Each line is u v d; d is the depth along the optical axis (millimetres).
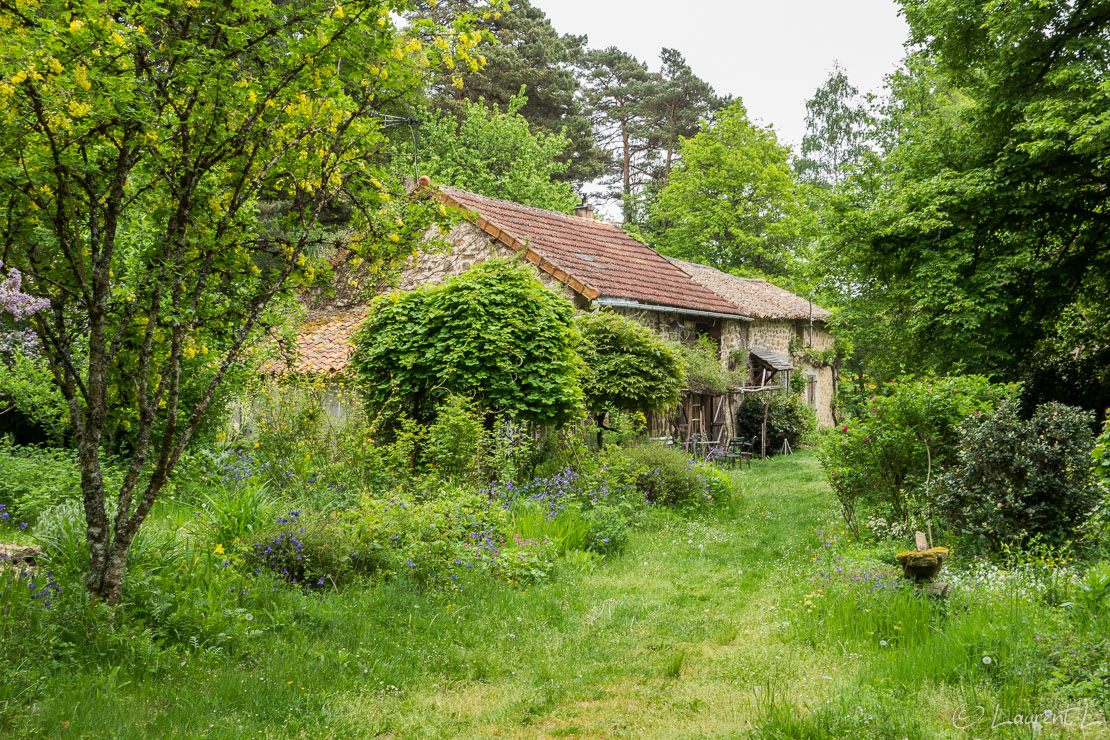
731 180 40375
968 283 14164
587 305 16594
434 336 12281
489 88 34844
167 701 4586
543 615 7055
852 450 9617
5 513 7773
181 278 5555
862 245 15766
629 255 21234
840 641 6035
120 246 7551
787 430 24172
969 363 14273
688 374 18656
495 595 7359
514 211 19703
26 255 5551
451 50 6074
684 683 5430
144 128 5020
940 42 15977
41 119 4781
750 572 8773
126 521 5418
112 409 6066
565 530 9594
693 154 40781
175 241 5578
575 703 5109
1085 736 4008
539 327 12297
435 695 5191
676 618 7078
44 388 9766
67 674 4672
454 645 6148
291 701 4789
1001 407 8438
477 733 4605
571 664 5840
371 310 13242
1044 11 13719
